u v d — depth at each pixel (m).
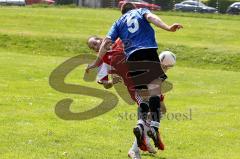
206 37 131.62
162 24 30.45
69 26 139.00
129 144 35.91
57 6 197.88
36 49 110.38
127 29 31.33
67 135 37.88
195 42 122.75
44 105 51.03
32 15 151.88
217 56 105.62
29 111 47.47
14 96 55.84
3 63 86.44
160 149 31.11
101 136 38.09
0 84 65.12
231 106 55.97
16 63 87.06
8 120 42.72
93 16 159.50
